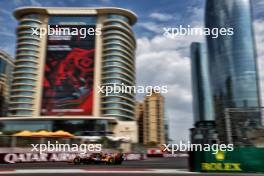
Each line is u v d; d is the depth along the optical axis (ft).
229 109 63.72
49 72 326.85
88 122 295.28
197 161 51.31
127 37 350.23
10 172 50.57
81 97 317.22
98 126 292.81
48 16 348.18
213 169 50.08
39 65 331.16
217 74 540.52
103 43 341.21
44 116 310.65
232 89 506.89
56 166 70.38
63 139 101.30
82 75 325.83
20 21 346.95
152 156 200.13
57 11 347.77
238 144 61.16
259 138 59.57
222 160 49.98
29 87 320.09
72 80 323.57
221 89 525.75
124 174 47.50
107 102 314.35
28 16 346.33
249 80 500.33
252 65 509.35
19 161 89.10
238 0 542.16
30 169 58.39
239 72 508.12
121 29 344.28
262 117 60.64
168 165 78.84
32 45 333.42
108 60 330.13
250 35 525.34
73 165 75.92
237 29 529.04
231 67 515.91
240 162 49.19
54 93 319.27
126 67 341.62
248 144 60.39
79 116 304.91
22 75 324.19
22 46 334.44
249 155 49.06
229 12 541.34
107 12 348.79
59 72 326.44
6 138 88.63
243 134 61.36
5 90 467.52
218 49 543.80
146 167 67.82
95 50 336.70
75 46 336.29
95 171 53.78
